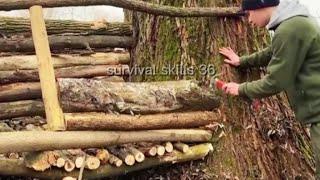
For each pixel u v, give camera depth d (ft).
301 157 12.80
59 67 15.80
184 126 12.16
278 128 12.60
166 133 11.79
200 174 12.23
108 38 16.72
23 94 14.15
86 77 15.99
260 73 12.75
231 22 12.81
